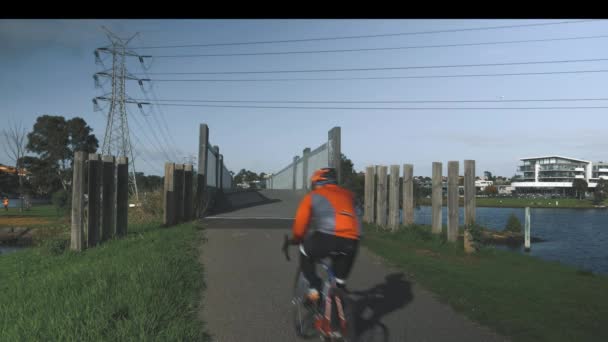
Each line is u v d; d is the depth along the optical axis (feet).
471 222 29.81
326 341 12.96
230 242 30.71
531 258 28.02
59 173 223.10
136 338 12.32
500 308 16.57
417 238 33.32
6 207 133.69
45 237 38.63
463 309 16.51
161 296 15.96
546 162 460.14
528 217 51.52
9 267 26.86
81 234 28.81
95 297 15.62
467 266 24.63
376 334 14.16
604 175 468.75
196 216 46.16
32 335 12.76
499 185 532.73
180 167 41.78
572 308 16.63
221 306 16.67
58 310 14.60
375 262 25.04
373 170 43.98
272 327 14.64
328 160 51.47
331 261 12.82
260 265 23.70
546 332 14.21
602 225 119.24
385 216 39.99
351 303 12.41
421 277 21.42
